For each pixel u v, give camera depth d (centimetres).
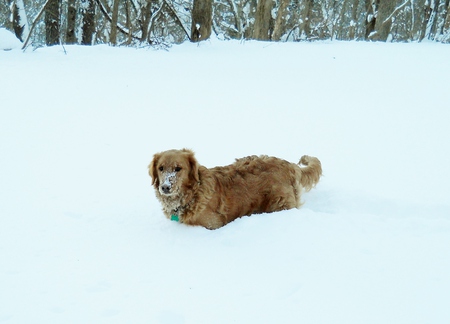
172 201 525
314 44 2002
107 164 727
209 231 511
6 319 344
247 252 449
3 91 1080
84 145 805
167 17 2861
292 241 459
